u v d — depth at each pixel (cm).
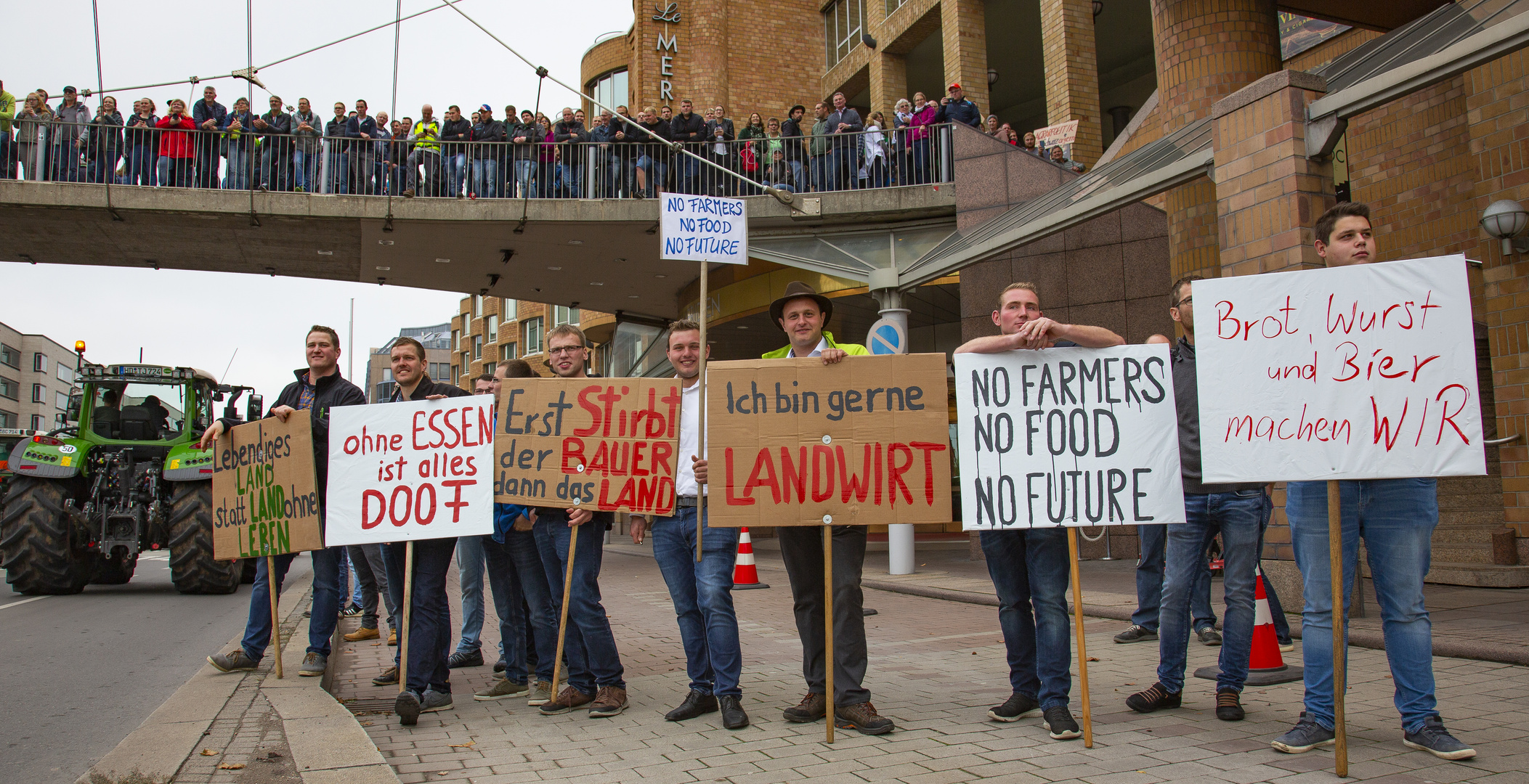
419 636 436
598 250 1647
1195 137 806
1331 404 335
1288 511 361
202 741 344
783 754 351
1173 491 370
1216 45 1033
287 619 748
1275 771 312
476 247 1616
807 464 393
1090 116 1814
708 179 1495
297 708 398
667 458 434
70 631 752
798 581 411
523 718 430
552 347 486
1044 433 380
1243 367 346
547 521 455
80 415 1051
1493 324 813
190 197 1398
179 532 953
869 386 396
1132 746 347
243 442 502
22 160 1381
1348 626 566
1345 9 1091
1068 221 903
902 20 2130
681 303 2038
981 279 1331
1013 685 403
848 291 1505
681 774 329
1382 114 1052
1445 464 321
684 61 2281
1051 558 378
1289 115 634
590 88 2753
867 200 1397
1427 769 309
